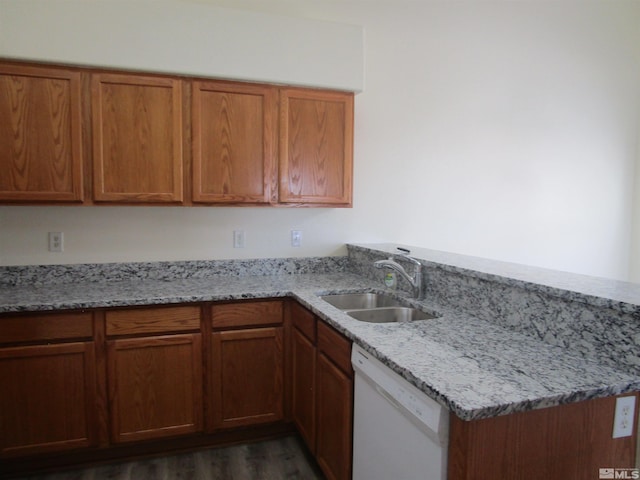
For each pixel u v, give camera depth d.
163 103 2.33
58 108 2.18
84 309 2.11
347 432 1.71
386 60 3.08
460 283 1.95
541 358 1.34
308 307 2.10
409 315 2.15
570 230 3.73
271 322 2.41
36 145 2.17
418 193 3.23
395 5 3.07
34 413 2.08
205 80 2.39
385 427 1.42
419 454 1.23
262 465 2.25
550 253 3.67
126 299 2.15
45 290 2.34
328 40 2.59
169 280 2.68
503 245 3.51
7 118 2.12
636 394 1.23
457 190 3.34
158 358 2.23
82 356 2.12
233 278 2.78
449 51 3.24
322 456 2.01
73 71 2.19
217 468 2.22
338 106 2.66
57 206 2.33
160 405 2.25
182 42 2.32
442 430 1.11
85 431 2.16
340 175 2.70
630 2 3.79
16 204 2.17
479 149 3.38
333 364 1.86
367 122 3.06
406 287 2.39
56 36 2.13
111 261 2.61
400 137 3.15
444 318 1.82
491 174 3.43
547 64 3.54
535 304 1.55
